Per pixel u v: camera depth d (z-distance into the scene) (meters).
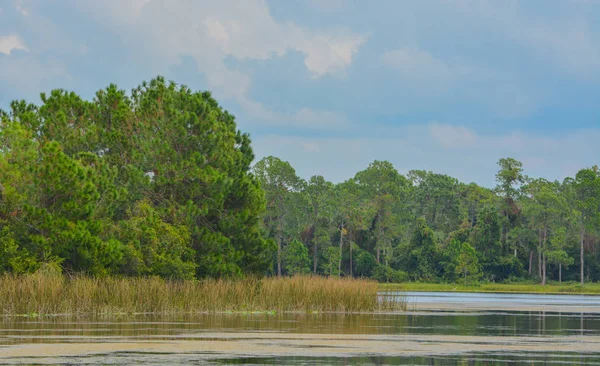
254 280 72.50
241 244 78.81
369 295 73.75
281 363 34.59
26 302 57.97
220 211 77.75
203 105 79.75
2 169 65.56
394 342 43.94
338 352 38.78
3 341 41.38
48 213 64.75
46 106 81.38
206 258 74.56
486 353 39.34
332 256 197.62
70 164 66.25
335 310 70.44
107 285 62.59
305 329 50.84
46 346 39.38
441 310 80.94
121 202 71.75
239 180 79.56
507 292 169.62
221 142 79.31
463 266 191.50
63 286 60.25
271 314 65.38
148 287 63.59
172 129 77.50
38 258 64.56
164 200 76.75
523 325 58.59
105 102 83.44
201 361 34.84
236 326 52.06
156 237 71.19
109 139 79.94
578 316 72.06
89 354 36.66
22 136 68.88
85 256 64.38
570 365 35.06
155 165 77.31
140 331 47.38
